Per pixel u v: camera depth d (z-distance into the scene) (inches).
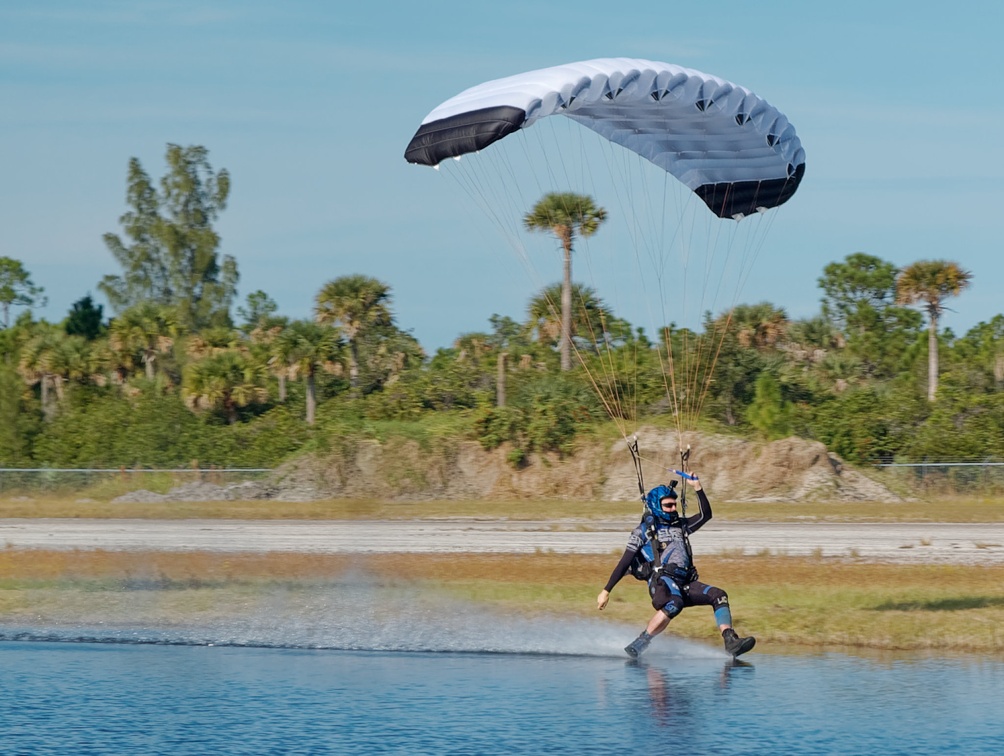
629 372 3693.4
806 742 675.4
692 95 1083.3
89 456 3969.0
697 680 840.3
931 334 4045.3
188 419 4106.8
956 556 1740.9
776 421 3540.8
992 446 3412.9
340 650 970.1
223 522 2508.6
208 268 6048.2
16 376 4320.9
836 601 1211.9
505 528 2319.1
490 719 731.4
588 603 1214.3
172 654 954.7
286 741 685.3
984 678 838.5
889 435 3558.1
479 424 3511.3
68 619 1122.7
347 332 4485.7
